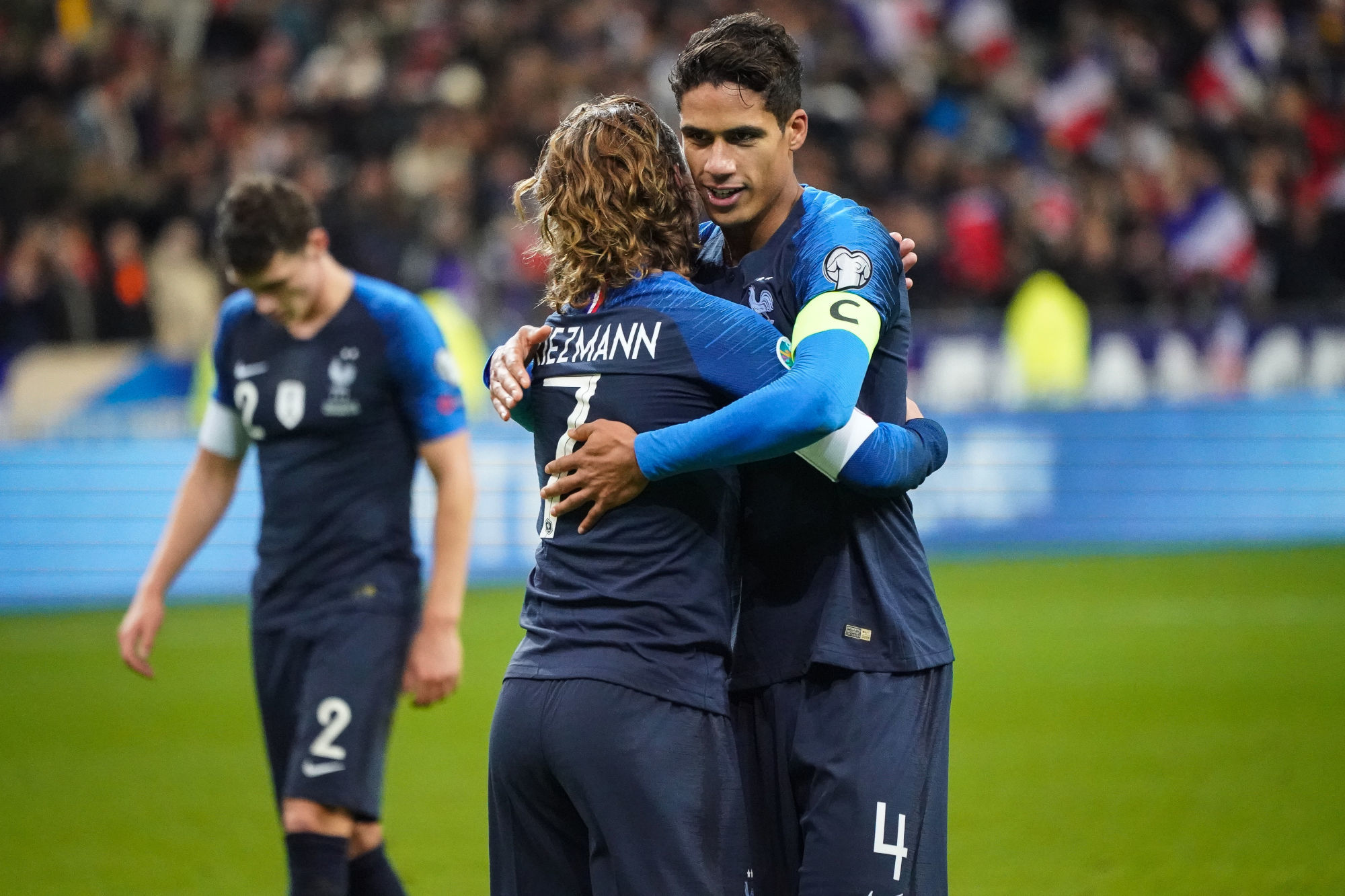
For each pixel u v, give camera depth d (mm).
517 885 9492
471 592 40125
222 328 13617
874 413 10320
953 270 49281
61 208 50094
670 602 9273
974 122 57156
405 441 13281
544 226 9867
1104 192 52281
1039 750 22734
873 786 9734
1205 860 17172
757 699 10367
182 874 17500
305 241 12836
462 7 58656
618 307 9641
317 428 12938
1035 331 46719
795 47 10078
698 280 10688
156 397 45031
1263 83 60375
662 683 9117
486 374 10289
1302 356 47875
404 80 55219
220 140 53031
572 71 54812
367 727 12547
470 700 27422
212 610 38969
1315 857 17188
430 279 48406
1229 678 27609
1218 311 48969
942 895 9992
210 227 49875
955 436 46844
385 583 13000
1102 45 59250
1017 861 17250
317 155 52469
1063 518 47125
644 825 8938
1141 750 22641
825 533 10172
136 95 53969
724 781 9273
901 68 58625
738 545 10242
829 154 52781
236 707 27281
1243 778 20922
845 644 9992
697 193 10141
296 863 12234
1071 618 34031
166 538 13969
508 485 44250
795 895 10328
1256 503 47438
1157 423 47344
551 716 9117
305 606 12914
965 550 46094
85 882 17203
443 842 18609
